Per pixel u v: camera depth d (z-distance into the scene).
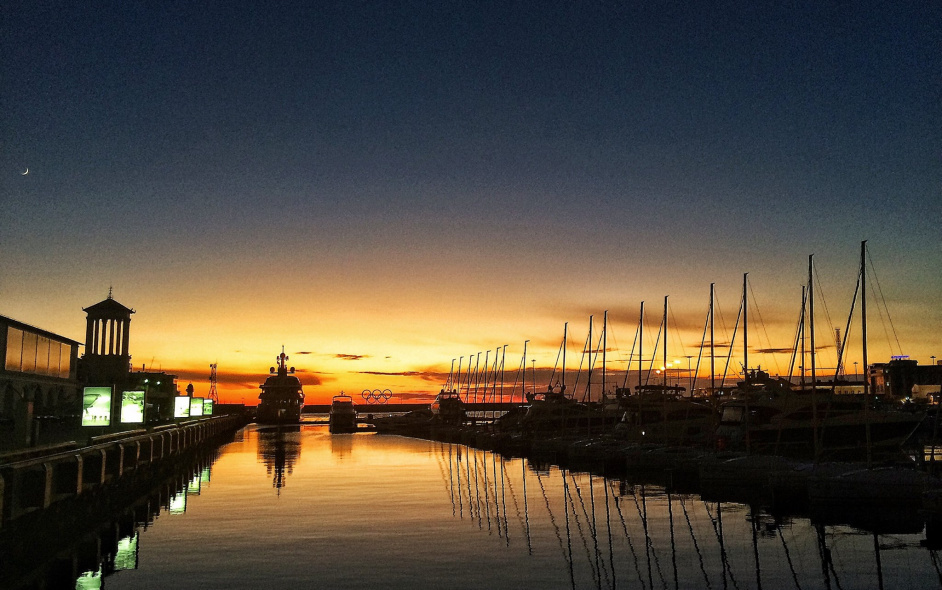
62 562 28.28
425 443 102.69
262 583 24.64
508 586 24.47
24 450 29.39
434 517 37.47
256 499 44.22
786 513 38.66
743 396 61.44
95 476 34.16
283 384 180.88
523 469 63.81
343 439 113.19
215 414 158.62
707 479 47.81
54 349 67.69
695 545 30.92
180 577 25.56
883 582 25.41
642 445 62.41
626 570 26.75
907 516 37.06
